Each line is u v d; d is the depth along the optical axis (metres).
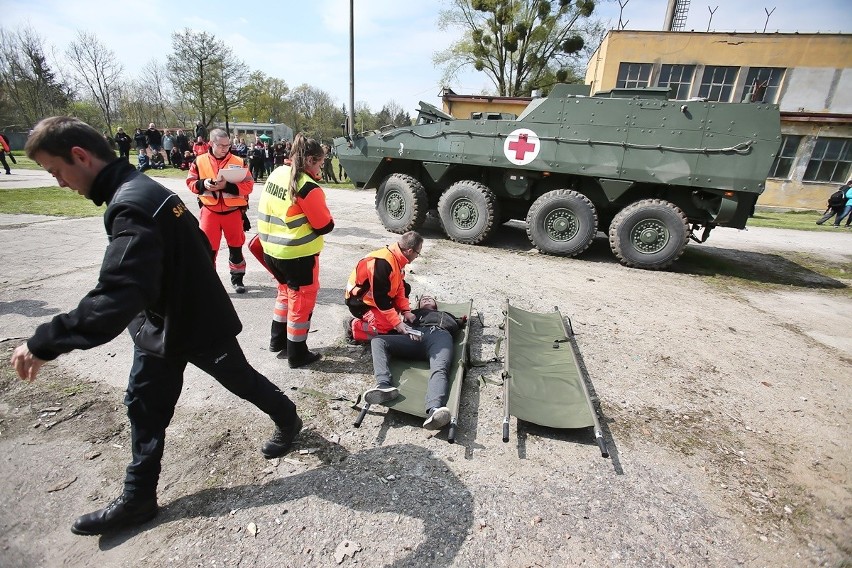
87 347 1.51
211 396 2.95
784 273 7.54
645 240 6.84
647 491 2.38
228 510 2.08
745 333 4.70
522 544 2.00
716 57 19.09
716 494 2.40
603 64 20.45
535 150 7.01
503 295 5.27
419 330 3.26
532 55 26.80
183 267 1.77
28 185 12.13
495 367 3.53
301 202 2.87
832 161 17.73
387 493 2.24
